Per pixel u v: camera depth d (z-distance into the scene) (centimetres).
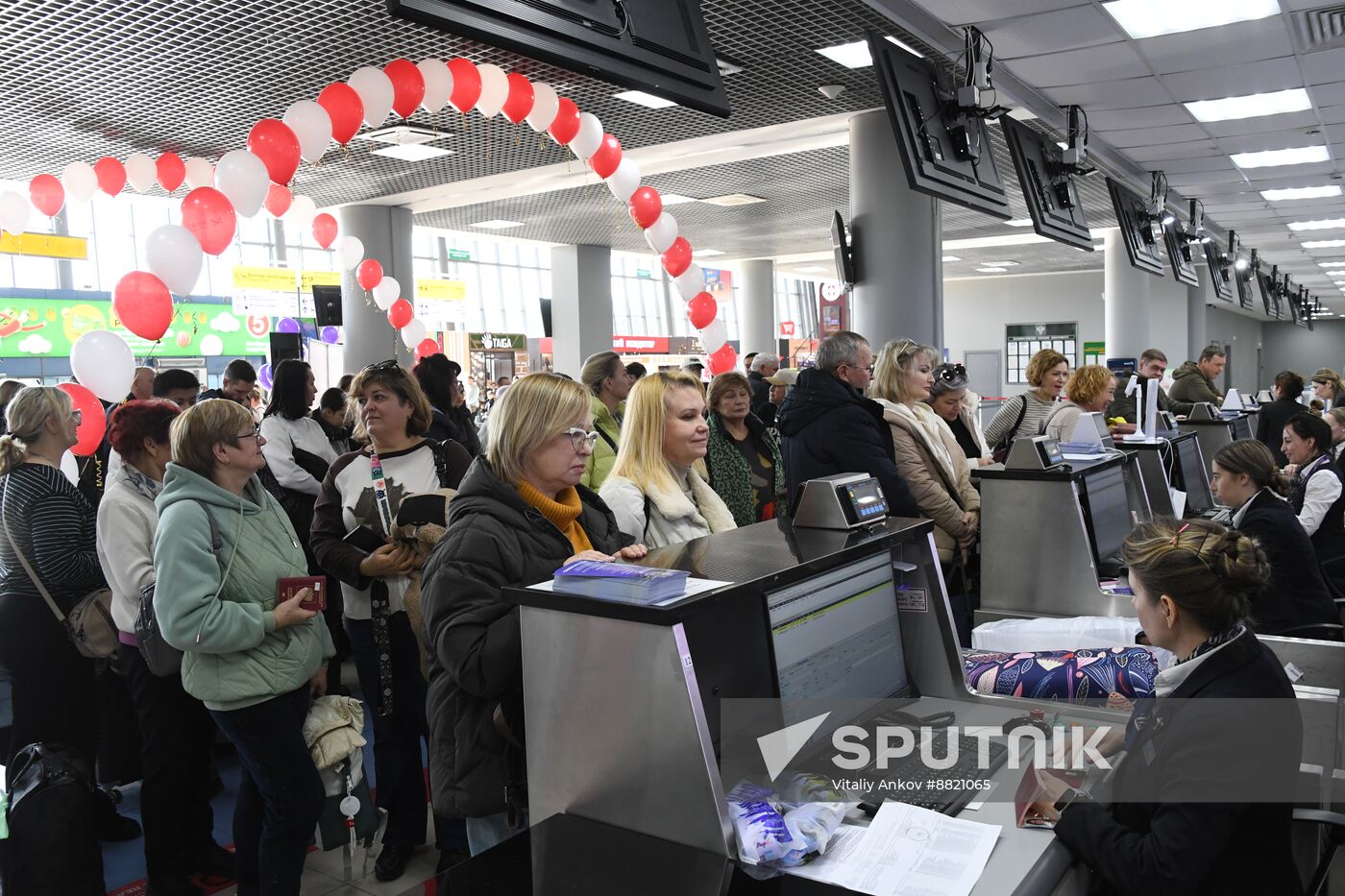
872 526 199
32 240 879
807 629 165
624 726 135
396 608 269
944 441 373
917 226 637
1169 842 140
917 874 130
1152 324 1642
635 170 599
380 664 266
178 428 227
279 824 227
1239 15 480
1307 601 329
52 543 278
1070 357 1838
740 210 1111
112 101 573
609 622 135
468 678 158
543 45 260
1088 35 506
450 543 169
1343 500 430
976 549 363
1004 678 209
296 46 490
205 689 219
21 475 281
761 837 130
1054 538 303
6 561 282
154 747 257
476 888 126
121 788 354
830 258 1619
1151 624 165
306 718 255
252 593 225
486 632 159
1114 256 1242
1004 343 1897
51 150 680
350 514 275
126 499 258
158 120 615
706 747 128
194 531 217
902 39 507
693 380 256
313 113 433
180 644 212
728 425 324
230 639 214
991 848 138
